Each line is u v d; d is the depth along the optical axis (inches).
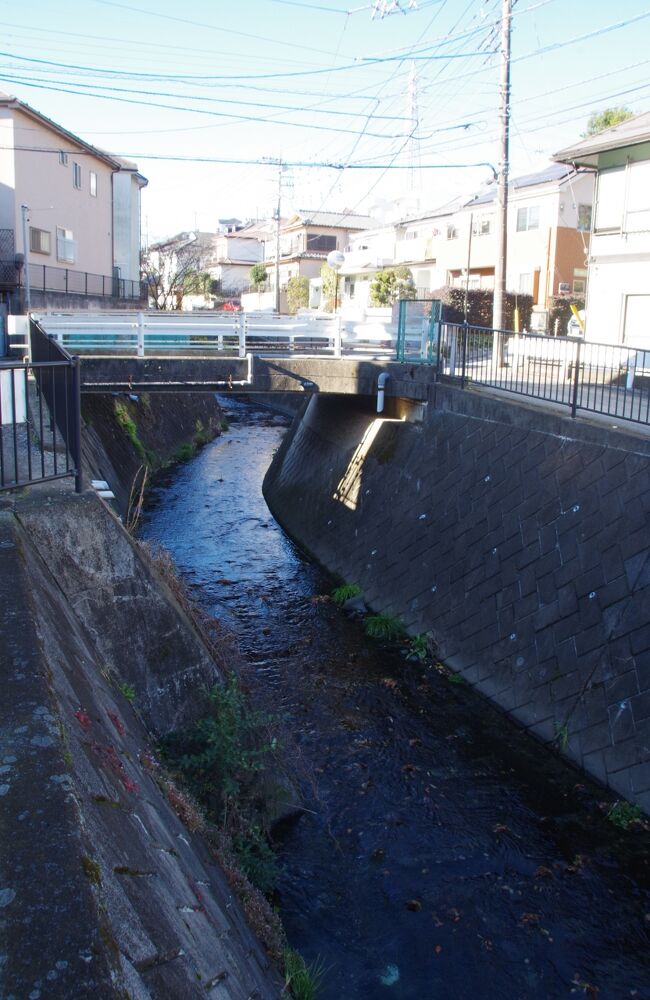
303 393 535.5
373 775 306.2
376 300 1432.1
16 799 104.3
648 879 253.0
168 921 113.3
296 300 1889.8
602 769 297.4
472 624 392.8
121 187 1370.6
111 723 170.1
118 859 110.5
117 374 487.8
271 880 236.4
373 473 550.9
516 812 285.7
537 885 250.2
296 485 691.4
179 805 190.4
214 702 243.9
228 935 148.2
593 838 272.1
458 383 494.9
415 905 240.4
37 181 984.3
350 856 260.7
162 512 689.6
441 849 265.9
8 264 906.7
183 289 1978.3
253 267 2277.3
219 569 548.1
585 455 366.3
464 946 225.9
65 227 1080.8
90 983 80.1
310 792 290.7
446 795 295.0
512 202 1262.3
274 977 172.2
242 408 1494.8
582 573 338.6
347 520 558.6
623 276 677.9
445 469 470.0
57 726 121.5
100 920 88.0
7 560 170.2
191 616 288.8
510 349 618.5
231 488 802.8
